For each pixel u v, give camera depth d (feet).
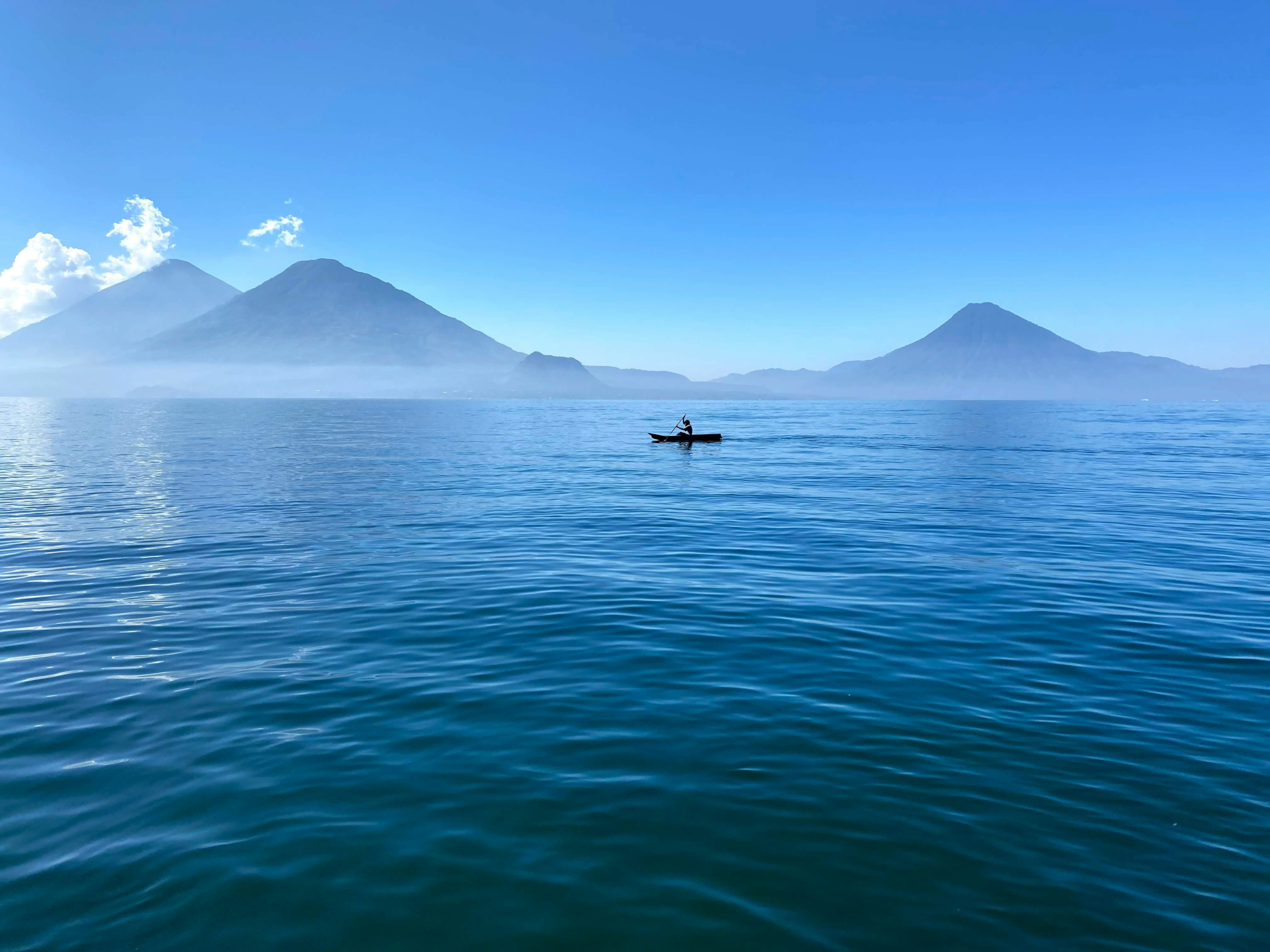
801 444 172.04
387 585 42.88
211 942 14.19
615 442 179.42
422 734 23.22
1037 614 36.78
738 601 39.32
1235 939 14.19
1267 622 35.24
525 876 16.17
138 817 18.51
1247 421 306.35
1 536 57.31
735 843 17.35
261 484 92.32
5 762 21.34
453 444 170.19
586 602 39.19
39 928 14.56
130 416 339.98
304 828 17.95
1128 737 22.85
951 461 129.08
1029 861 16.67
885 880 16.05
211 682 27.61
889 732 23.26
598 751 22.03
